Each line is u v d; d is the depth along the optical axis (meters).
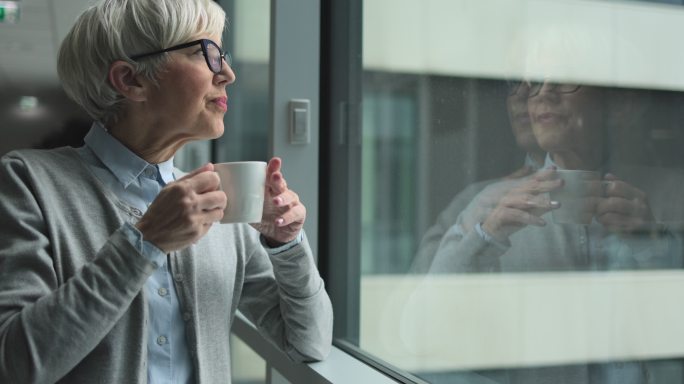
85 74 1.03
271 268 1.25
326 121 1.70
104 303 0.84
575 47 0.86
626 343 0.79
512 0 1.00
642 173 0.76
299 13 1.64
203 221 0.89
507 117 1.02
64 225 0.96
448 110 1.20
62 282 0.93
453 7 1.16
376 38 1.47
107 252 0.86
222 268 1.11
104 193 1.02
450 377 1.21
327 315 1.23
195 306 1.04
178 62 1.00
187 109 1.01
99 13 1.01
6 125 2.31
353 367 1.32
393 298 1.42
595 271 0.84
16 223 0.92
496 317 1.08
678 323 0.72
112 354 0.94
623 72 0.78
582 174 0.86
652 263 0.75
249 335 1.77
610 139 0.81
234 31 2.41
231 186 0.93
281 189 1.06
